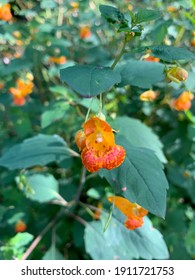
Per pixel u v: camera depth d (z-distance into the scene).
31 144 0.13
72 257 0.16
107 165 0.09
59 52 0.20
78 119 0.16
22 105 0.20
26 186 0.15
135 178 0.10
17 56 0.23
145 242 0.14
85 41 0.22
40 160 0.13
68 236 0.17
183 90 0.14
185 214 0.18
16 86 0.20
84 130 0.10
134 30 0.10
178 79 0.10
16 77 0.21
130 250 0.14
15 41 0.22
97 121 0.10
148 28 0.16
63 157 0.13
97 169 0.09
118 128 0.14
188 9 0.18
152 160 0.11
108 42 0.22
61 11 0.21
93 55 0.20
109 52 0.21
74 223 0.16
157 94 0.18
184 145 0.19
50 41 0.19
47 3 0.20
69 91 0.17
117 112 0.18
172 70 0.10
